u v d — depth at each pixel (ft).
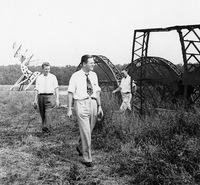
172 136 19.76
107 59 60.03
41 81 28.19
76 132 27.50
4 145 22.30
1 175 15.96
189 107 29.76
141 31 35.27
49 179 15.46
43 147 21.38
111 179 15.70
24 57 109.19
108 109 28.04
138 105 40.83
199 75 29.30
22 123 32.89
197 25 28.73
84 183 14.99
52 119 34.01
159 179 14.32
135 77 37.63
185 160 15.48
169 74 40.68
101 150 21.44
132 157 17.75
